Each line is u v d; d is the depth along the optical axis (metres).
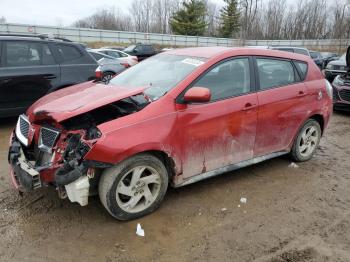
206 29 61.34
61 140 3.43
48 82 6.87
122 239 3.28
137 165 3.43
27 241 3.22
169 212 3.75
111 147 3.19
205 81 3.90
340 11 59.47
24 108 6.71
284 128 4.72
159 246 3.20
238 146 4.23
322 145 6.31
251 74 4.34
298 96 4.79
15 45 6.62
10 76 6.44
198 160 3.89
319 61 21.05
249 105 4.20
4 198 3.96
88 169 3.19
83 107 3.35
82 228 3.43
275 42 54.12
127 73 4.61
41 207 3.78
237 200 4.07
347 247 3.27
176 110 3.62
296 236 3.41
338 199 4.19
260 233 3.44
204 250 3.16
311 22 65.44
